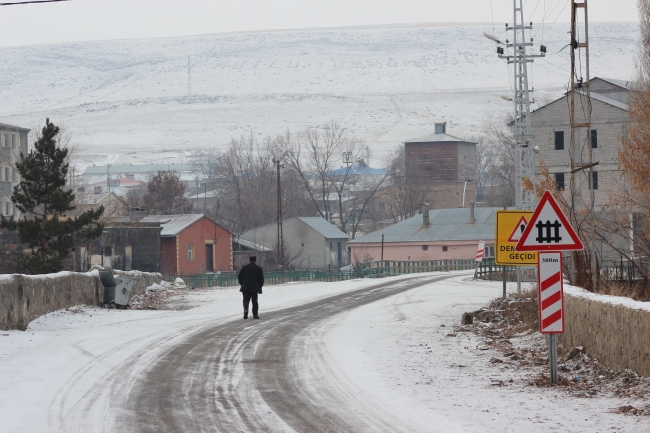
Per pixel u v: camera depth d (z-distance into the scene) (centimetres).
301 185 16525
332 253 13000
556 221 1650
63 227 4750
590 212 3131
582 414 1377
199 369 1850
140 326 2820
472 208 11738
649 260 2862
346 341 2384
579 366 1838
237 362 1958
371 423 1322
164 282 5497
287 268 9825
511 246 2931
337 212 18412
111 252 8838
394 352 2156
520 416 1371
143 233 9131
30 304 2817
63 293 3253
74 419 1333
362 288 5128
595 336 1834
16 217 11825
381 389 1625
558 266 1656
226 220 14925
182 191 14825
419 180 18838
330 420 1345
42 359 1980
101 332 2606
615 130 8612
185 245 9850
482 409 1434
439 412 1409
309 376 1769
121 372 1798
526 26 6294
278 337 2473
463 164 19375
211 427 1291
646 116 4012
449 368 1897
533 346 2216
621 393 1527
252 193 15450
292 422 1329
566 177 8850
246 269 3127
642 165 3753
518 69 6306
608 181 8606
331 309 3609
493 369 1881
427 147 19175
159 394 1555
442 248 11400
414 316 3212
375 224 15525
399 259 11712
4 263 7281
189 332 2603
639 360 1575
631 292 2461
